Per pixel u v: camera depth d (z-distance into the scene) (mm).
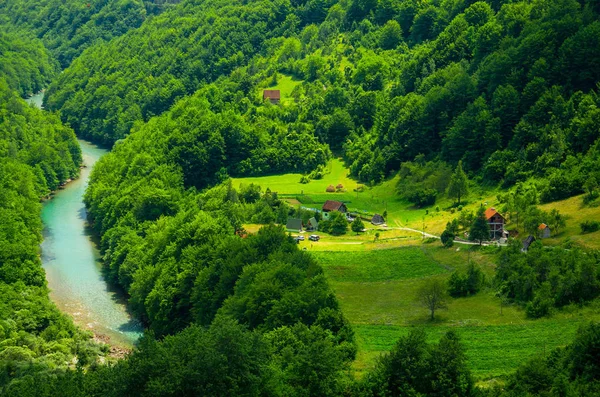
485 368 138000
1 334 164500
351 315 166750
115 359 168375
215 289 172500
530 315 159250
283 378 124188
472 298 171125
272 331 142250
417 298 172125
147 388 114688
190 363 117062
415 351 123312
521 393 116438
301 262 171000
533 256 171125
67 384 121312
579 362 122312
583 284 159750
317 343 128625
